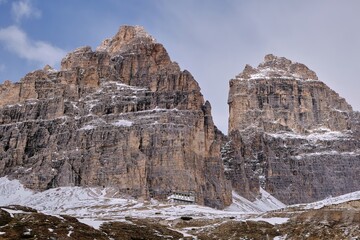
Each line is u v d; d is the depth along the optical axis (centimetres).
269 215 15275
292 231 12519
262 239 12369
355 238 11050
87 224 11712
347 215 12081
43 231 10244
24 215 11125
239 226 13262
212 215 18612
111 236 11062
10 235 9844
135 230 11981
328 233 11731
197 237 12450
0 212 10825
